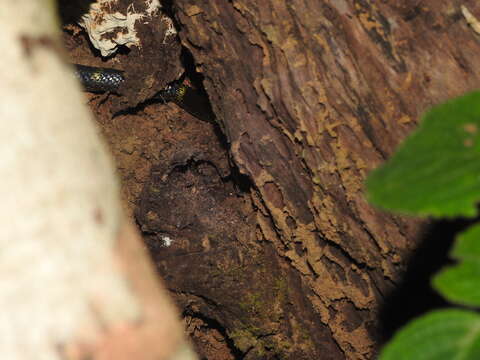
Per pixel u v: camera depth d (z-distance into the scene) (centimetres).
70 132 23
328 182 69
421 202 23
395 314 70
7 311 21
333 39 67
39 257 21
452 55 66
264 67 69
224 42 71
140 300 22
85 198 22
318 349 74
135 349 22
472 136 24
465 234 24
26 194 21
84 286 21
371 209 68
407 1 67
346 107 68
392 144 67
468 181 23
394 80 67
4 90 22
